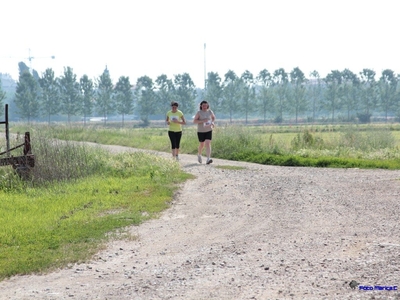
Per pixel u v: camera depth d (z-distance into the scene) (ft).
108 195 62.03
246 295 30.04
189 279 33.47
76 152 79.10
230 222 50.39
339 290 30.19
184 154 115.75
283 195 62.95
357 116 606.14
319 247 40.24
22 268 36.24
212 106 597.93
